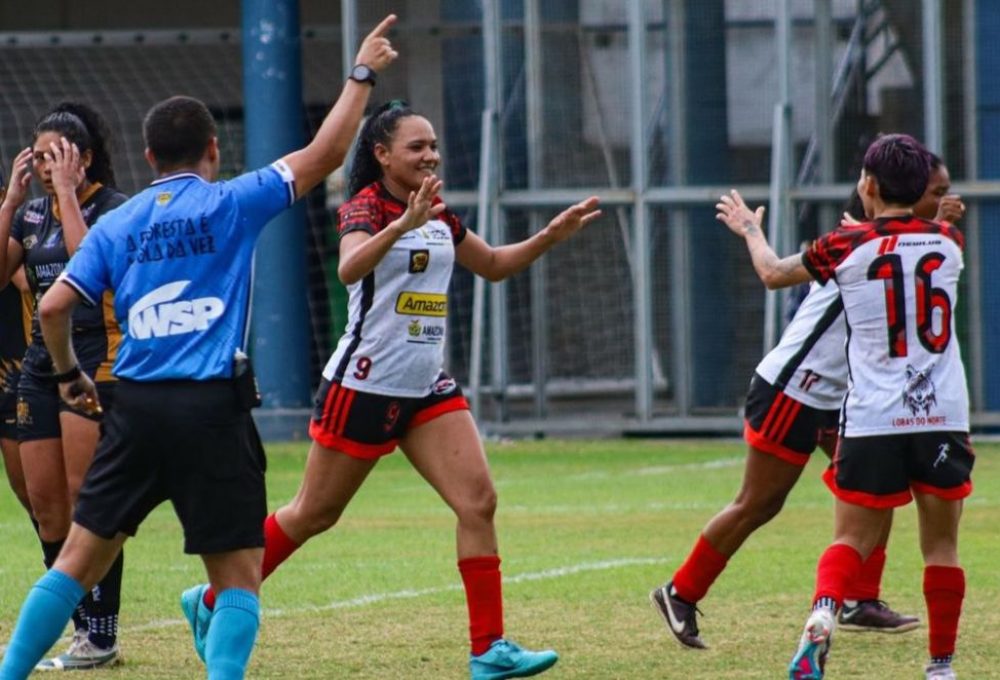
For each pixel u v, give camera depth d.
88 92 84.56
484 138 68.69
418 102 69.38
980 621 27.11
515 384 69.12
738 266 67.62
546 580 31.98
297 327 70.25
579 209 23.77
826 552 21.61
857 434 21.50
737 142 67.69
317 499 23.08
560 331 68.81
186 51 84.75
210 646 18.62
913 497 22.02
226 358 18.70
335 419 22.67
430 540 38.88
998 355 65.31
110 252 18.92
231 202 18.86
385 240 20.89
